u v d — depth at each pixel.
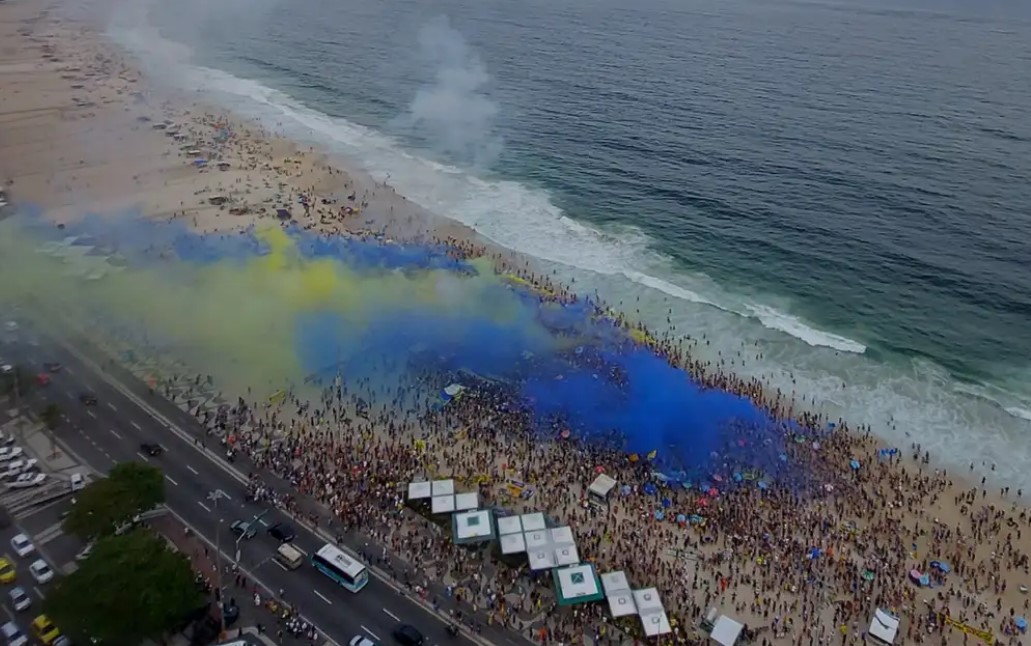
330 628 69.12
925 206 166.12
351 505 82.94
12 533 76.81
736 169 187.62
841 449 97.12
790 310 130.50
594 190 176.62
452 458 91.25
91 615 64.19
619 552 79.94
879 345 121.25
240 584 72.81
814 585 76.94
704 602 74.75
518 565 76.94
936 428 103.44
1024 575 79.62
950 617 74.06
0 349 103.50
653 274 140.75
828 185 177.62
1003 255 146.25
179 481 84.69
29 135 193.88
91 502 74.25
